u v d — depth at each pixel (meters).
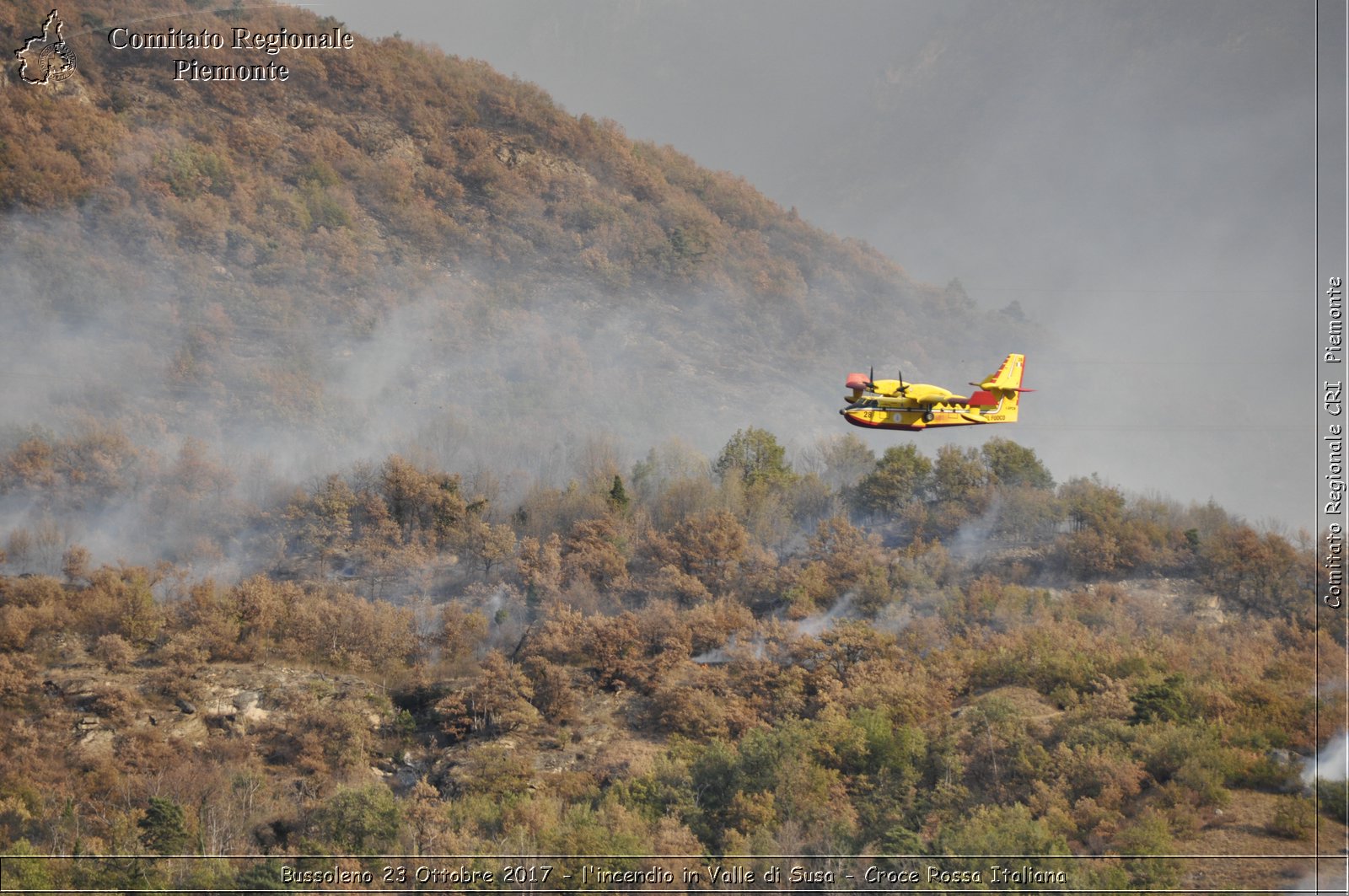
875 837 86.50
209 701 116.50
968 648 125.00
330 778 106.69
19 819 91.62
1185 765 86.62
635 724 116.94
